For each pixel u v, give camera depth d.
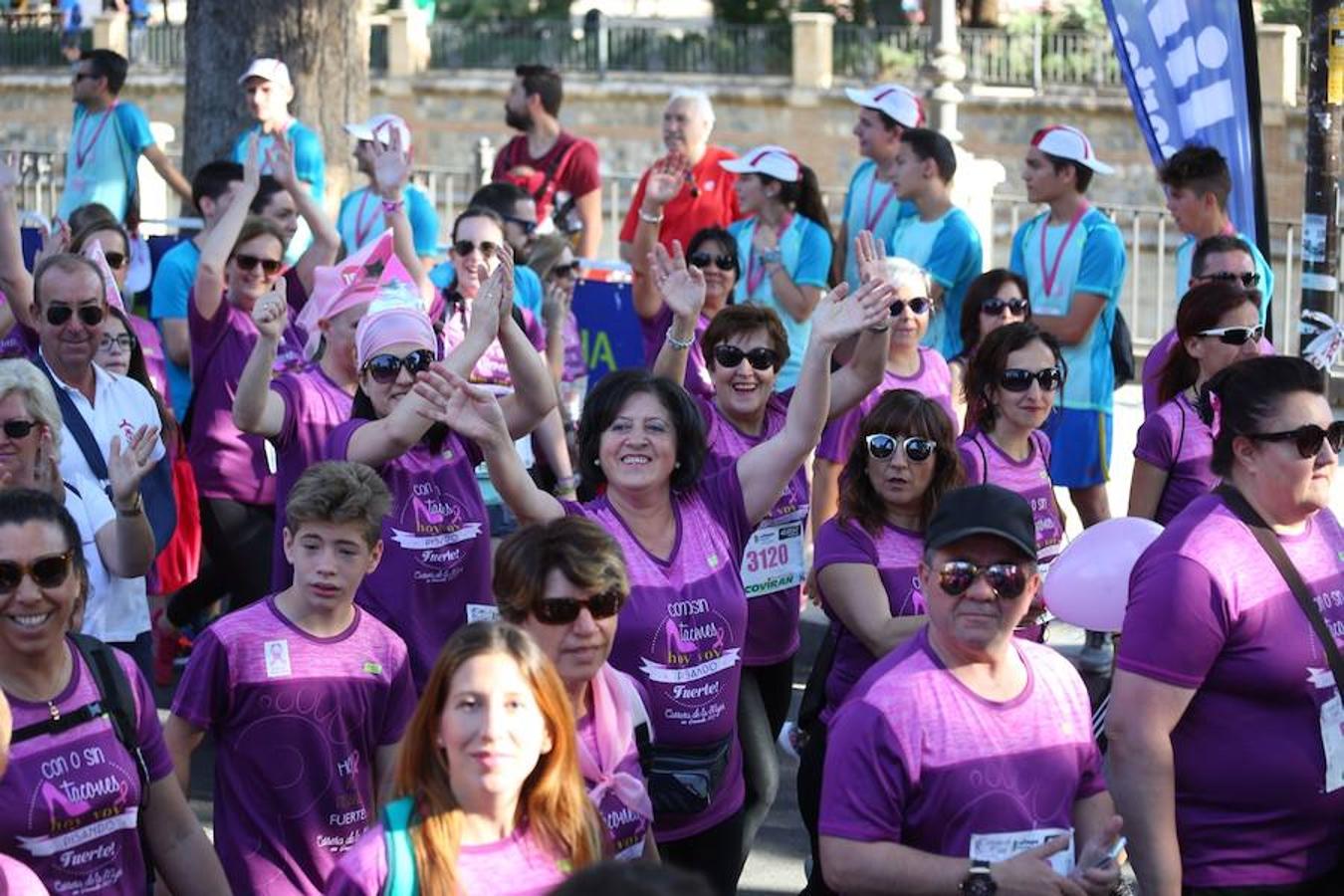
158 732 5.29
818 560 6.68
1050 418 10.15
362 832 5.79
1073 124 31.84
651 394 6.02
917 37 33.75
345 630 5.78
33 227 12.74
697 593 6.00
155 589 8.26
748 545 7.34
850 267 12.74
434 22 36.41
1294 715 5.25
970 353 9.79
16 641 5.00
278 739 5.66
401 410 6.49
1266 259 10.70
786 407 7.93
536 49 35.69
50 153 22.03
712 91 34.28
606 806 5.18
